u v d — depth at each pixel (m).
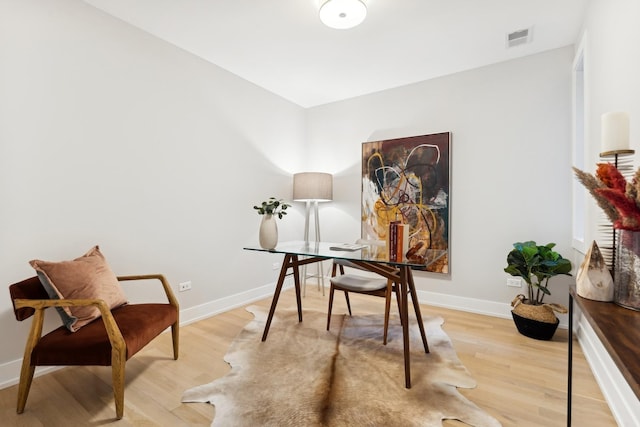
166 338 2.52
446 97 3.35
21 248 1.92
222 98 3.24
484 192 3.13
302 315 3.05
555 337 2.53
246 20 2.42
